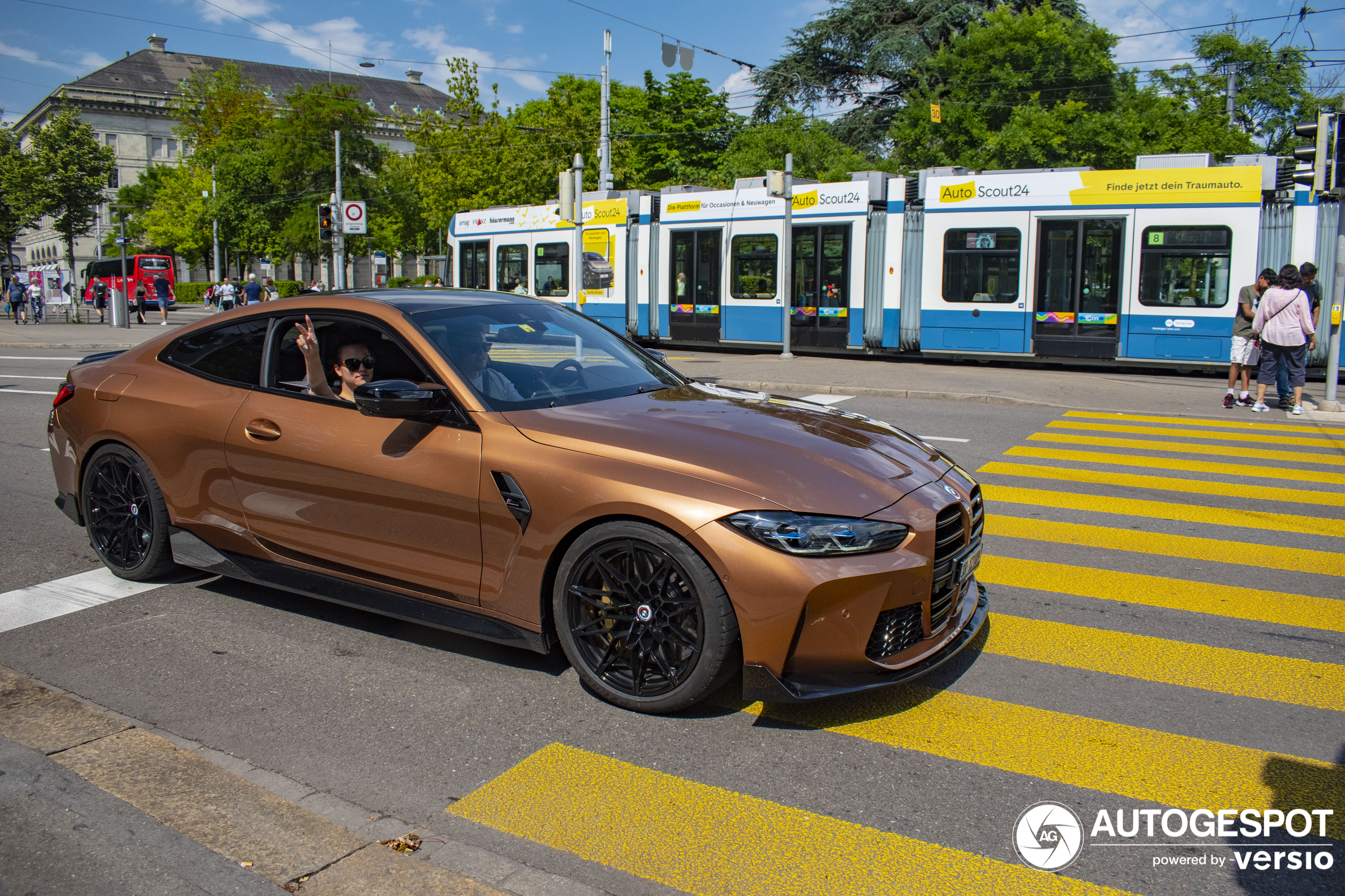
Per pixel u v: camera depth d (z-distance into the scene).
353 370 4.16
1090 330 15.95
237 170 58.69
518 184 39.16
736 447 3.47
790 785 3.00
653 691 3.42
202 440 4.45
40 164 61.59
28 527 6.18
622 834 2.72
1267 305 11.17
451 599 3.79
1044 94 37.50
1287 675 3.89
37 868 2.52
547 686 3.72
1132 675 3.89
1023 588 5.02
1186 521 6.41
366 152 57.94
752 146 39.34
